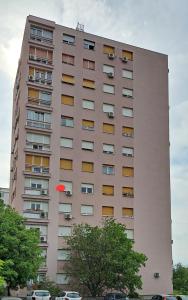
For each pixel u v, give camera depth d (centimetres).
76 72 5766
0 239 3844
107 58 6034
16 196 5075
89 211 5422
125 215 5622
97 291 4775
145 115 6081
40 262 4069
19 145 5219
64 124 5528
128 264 4734
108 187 5606
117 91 5975
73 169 5444
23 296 4656
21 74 5453
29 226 5038
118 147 5788
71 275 4866
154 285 5556
